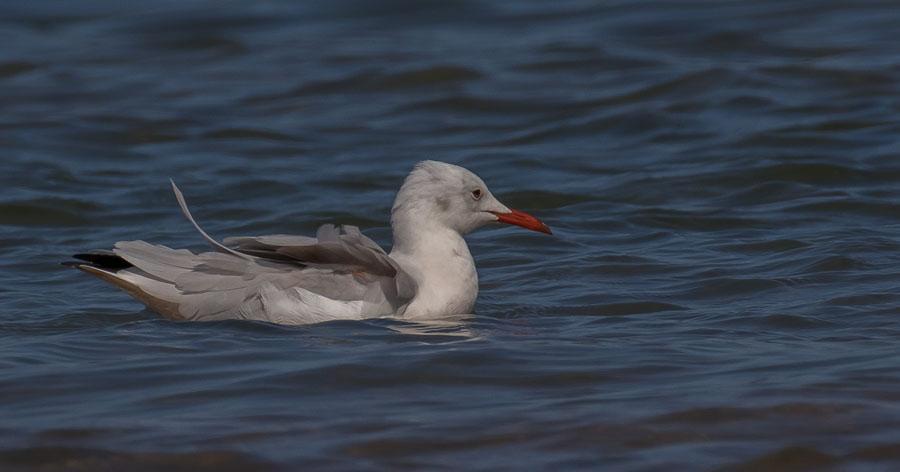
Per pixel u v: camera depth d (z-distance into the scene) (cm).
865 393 994
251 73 2791
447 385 1041
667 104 2412
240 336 1198
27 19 3400
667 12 3133
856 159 2038
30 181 2072
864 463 886
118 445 919
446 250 1357
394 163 2177
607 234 1731
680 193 1934
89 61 2933
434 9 3325
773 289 1398
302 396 1015
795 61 2630
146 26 3266
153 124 2433
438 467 888
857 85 2442
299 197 1989
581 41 2895
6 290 1467
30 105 2575
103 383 1048
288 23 3259
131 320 1302
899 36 2780
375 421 961
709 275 1473
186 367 1091
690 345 1160
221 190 2023
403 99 2561
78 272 1561
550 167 2123
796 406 971
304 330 1229
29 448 914
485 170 2119
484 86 2602
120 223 1866
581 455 902
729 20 3014
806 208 1797
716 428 940
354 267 1292
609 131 2319
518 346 1155
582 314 1328
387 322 1270
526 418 963
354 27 3189
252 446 918
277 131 2383
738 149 2134
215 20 3291
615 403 990
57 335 1221
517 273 1538
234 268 1280
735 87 2472
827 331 1209
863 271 1444
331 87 2653
